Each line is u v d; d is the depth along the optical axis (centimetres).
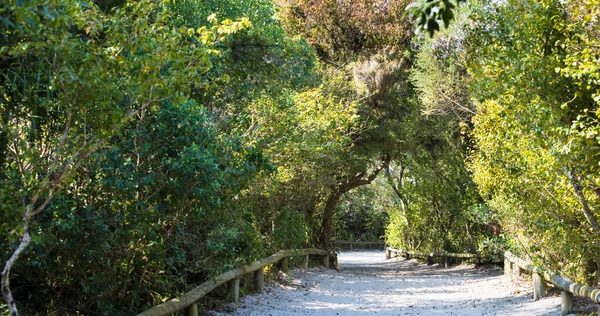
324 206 2378
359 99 2003
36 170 497
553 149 737
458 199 2303
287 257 1670
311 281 1659
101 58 520
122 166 646
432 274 2102
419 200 2561
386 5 2248
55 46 450
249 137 1030
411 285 1650
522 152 925
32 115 528
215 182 697
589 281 1030
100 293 680
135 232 681
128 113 546
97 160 631
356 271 2314
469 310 1101
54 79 469
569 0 732
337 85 2008
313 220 2200
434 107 1977
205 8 1073
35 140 582
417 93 2133
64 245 612
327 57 2367
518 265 1377
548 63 738
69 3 476
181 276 871
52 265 649
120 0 884
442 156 2294
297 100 1484
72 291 704
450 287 1573
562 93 754
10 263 410
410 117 2170
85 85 457
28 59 511
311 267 2098
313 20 2278
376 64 2080
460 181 2291
